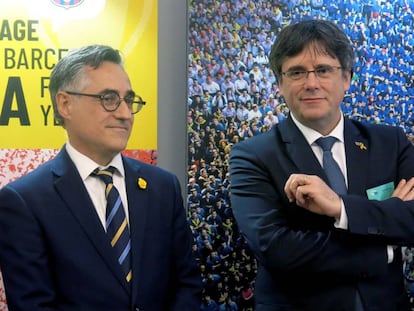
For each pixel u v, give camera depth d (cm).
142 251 148
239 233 198
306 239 140
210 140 197
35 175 148
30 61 192
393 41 205
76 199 144
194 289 159
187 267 161
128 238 148
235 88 198
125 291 142
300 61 150
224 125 197
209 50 196
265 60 199
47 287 138
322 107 150
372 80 205
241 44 198
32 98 192
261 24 199
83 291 138
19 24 191
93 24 193
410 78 206
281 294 149
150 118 195
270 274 154
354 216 137
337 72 151
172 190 163
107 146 145
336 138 158
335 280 143
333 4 202
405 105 206
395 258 152
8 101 191
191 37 195
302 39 149
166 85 200
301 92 151
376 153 156
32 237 139
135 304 142
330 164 153
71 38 193
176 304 154
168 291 157
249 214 150
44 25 192
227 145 197
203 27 196
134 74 194
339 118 161
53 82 151
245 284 199
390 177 154
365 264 138
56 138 193
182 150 201
